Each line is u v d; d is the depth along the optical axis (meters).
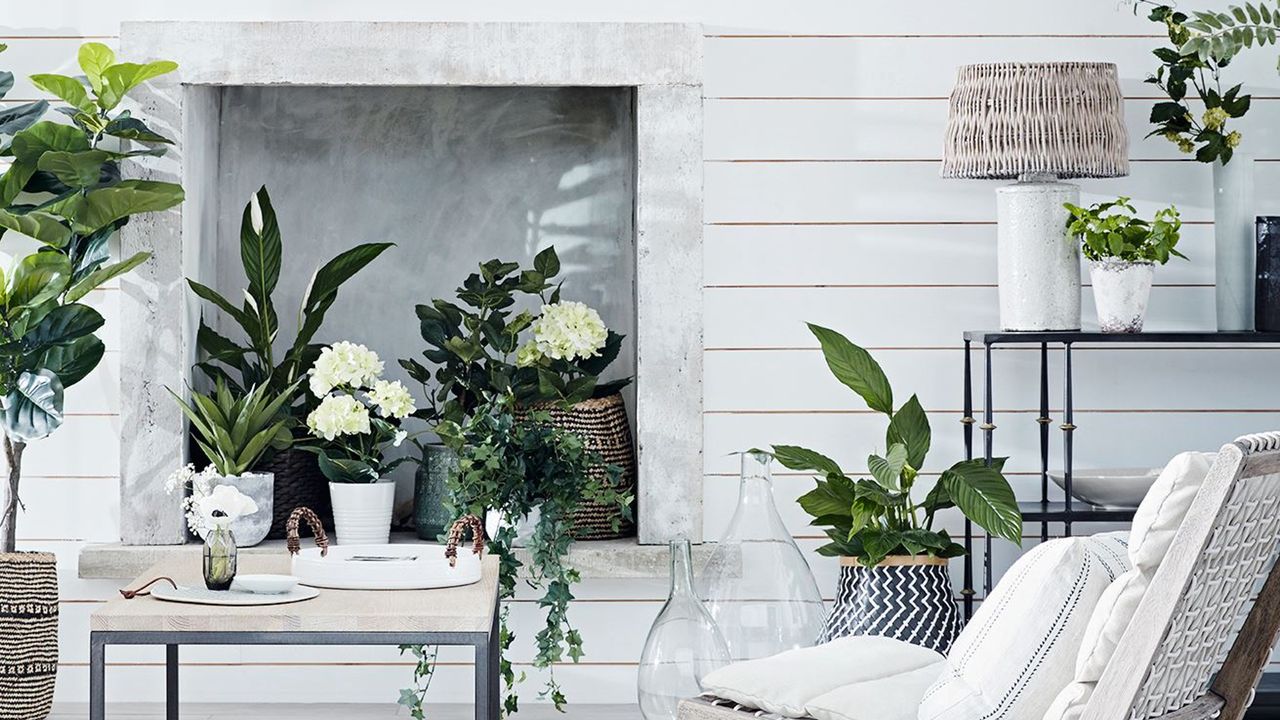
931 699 2.06
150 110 3.63
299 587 2.57
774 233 3.74
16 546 3.69
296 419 3.72
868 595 3.39
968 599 3.56
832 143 3.74
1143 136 3.75
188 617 2.25
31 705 3.31
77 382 3.53
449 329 3.76
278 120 4.05
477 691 2.29
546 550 3.40
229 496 2.50
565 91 4.07
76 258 3.58
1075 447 3.79
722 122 3.73
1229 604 2.10
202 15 3.69
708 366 3.75
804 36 3.73
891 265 3.75
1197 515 1.83
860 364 3.49
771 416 3.75
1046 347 3.50
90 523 3.70
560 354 3.70
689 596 2.96
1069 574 1.98
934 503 3.46
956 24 3.74
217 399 3.72
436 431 3.52
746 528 3.17
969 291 3.76
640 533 3.68
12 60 3.68
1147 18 3.73
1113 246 3.36
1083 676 1.93
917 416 3.48
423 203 4.07
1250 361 3.78
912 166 3.75
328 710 3.68
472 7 3.71
